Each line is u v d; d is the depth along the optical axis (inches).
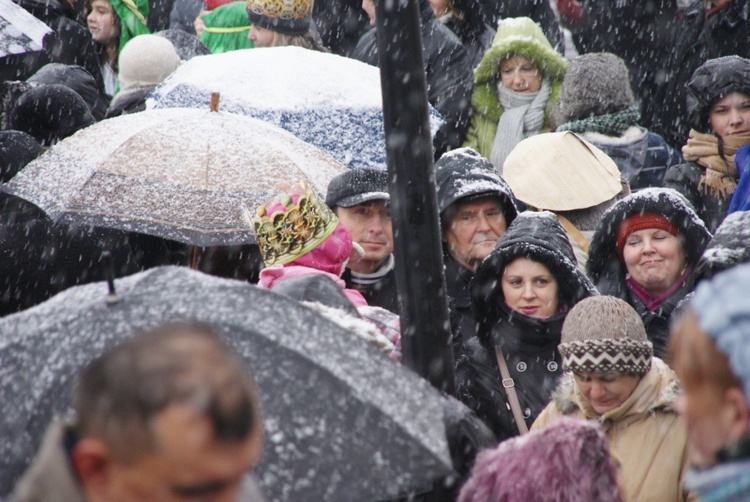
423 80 329.1
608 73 729.6
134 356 173.2
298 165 607.8
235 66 762.2
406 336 331.3
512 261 486.3
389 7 325.7
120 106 838.5
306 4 861.2
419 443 259.3
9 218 627.2
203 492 172.7
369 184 541.3
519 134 818.2
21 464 247.6
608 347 398.0
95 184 581.0
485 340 496.7
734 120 668.1
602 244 540.4
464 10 909.8
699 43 919.0
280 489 254.2
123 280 282.2
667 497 393.7
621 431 405.7
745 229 412.2
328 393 262.5
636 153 730.2
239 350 264.4
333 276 438.9
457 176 584.4
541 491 264.5
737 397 177.6
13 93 841.5
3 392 257.3
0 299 578.2
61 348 258.5
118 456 170.7
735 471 177.6
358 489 254.5
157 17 1156.5
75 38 1016.2
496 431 483.8
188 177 582.9
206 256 569.6
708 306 182.2
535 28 827.4
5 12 819.4
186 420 169.9
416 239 329.4
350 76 762.2
